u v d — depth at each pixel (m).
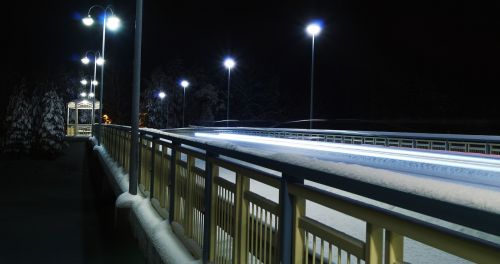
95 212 17.12
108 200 16.66
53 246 12.20
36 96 39.81
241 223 3.40
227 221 3.77
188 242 4.79
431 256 4.42
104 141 22.59
